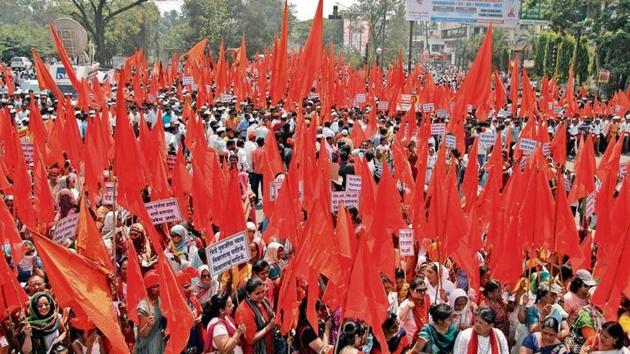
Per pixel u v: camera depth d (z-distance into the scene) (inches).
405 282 352.2
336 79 1133.1
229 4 3206.2
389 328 284.2
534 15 2300.7
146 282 280.4
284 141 728.3
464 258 339.9
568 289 349.4
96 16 2253.9
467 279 373.4
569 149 1063.6
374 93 1113.4
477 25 1911.9
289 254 366.3
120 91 322.7
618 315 311.3
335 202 425.4
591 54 2076.8
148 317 273.7
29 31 3171.8
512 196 398.0
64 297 250.5
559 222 346.3
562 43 2010.3
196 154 455.2
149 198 491.5
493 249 364.8
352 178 456.4
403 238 345.1
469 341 261.1
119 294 318.3
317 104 987.3
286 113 821.2
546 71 2171.5
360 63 3341.5
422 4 1879.9
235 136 723.4
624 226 363.9
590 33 1760.6
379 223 335.9
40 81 525.3
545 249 376.2
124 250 373.7
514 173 398.3
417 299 307.3
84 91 671.8
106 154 491.5
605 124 1067.9
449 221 336.2
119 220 423.8
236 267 330.0
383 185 336.5
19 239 331.6
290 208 359.6
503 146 802.8
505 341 262.5
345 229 297.4
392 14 3597.4
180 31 3341.5
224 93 987.3
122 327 292.4
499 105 792.9
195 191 404.8
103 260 290.4
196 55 1211.2
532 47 2630.4
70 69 518.6
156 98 1021.2
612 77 1670.8
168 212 372.8
